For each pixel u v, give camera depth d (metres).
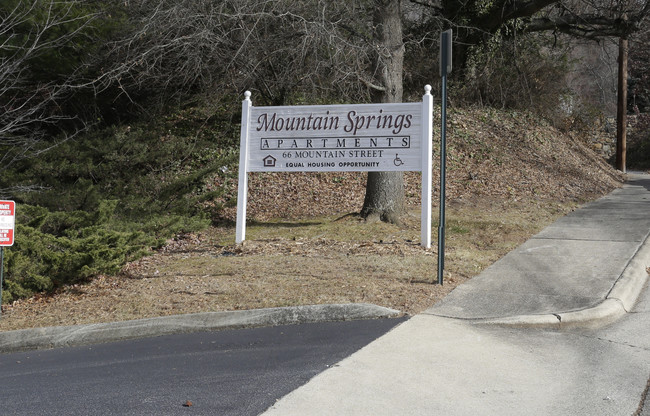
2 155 13.75
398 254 9.34
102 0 16.72
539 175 17.33
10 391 4.88
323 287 7.54
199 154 17.28
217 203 14.58
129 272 9.43
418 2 20.28
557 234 10.90
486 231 11.23
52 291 8.82
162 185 13.62
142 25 14.91
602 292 7.19
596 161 22.52
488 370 4.98
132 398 4.55
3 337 6.37
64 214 10.71
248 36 13.09
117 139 14.13
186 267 9.23
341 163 10.24
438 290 7.39
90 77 17.23
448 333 5.88
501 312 6.51
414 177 16.44
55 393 4.76
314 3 12.85
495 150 18.81
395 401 4.34
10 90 16.03
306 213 14.05
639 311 6.90
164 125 18.95
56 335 6.34
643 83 35.22
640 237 10.36
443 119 7.60
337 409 4.21
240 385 4.71
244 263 9.12
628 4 20.16
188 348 5.83
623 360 5.27
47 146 14.25
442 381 4.73
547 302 6.85
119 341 6.30
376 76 11.91
